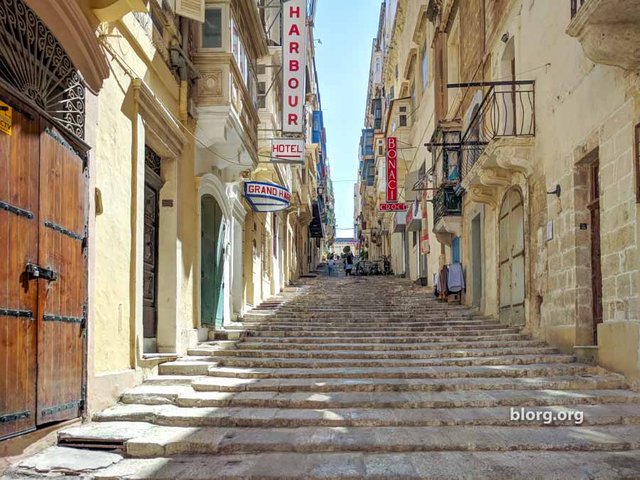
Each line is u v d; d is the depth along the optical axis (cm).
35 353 518
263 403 671
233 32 1028
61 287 564
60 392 562
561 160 909
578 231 858
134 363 750
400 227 2769
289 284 2423
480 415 615
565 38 891
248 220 1548
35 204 521
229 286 1254
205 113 983
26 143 511
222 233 1189
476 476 461
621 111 715
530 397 665
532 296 1034
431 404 658
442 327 1166
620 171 720
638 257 677
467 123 1512
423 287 2014
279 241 2159
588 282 852
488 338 1034
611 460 498
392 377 791
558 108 922
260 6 1362
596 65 784
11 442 482
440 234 1739
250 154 1170
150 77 818
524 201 1059
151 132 816
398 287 2041
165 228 908
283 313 1381
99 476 477
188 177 981
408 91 2786
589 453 522
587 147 817
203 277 1130
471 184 1262
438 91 1912
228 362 877
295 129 1308
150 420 629
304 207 2700
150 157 878
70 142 591
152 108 808
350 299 1669
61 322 564
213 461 516
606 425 600
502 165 1062
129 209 749
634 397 659
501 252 1219
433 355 915
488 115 1282
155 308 891
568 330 875
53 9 522
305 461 507
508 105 1168
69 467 492
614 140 735
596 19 646
